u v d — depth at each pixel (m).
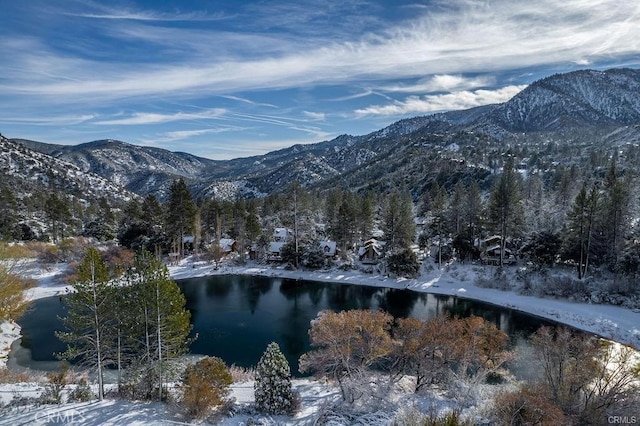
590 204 56.56
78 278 24.56
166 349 26.94
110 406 23.81
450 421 21.62
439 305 55.56
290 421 23.62
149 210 87.62
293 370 35.72
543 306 51.41
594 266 58.53
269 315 51.84
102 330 26.30
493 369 31.14
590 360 25.53
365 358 30.73
